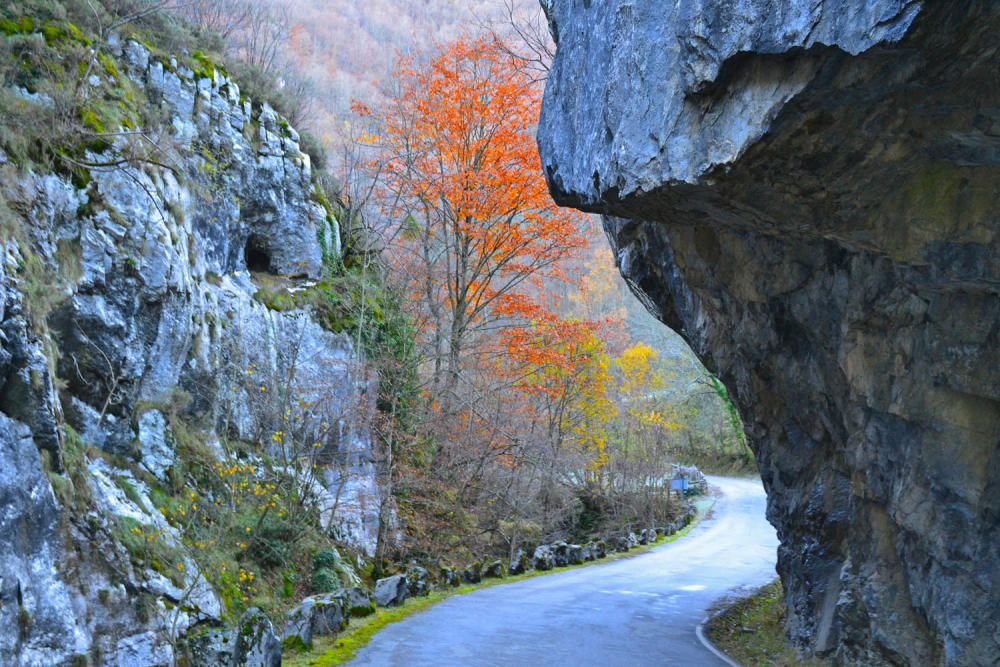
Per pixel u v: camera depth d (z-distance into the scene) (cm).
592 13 895
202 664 1081
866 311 942
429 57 2969
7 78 1272
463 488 2425
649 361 4391
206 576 1252
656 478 3459
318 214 2186
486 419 2562
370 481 2028
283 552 1552
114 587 1037
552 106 1014
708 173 689
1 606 846
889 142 662
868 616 1062
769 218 783
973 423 857
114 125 1391
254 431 1761
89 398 1297
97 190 1334
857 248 824
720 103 676
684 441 5356
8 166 1158
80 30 1482
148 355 1436
